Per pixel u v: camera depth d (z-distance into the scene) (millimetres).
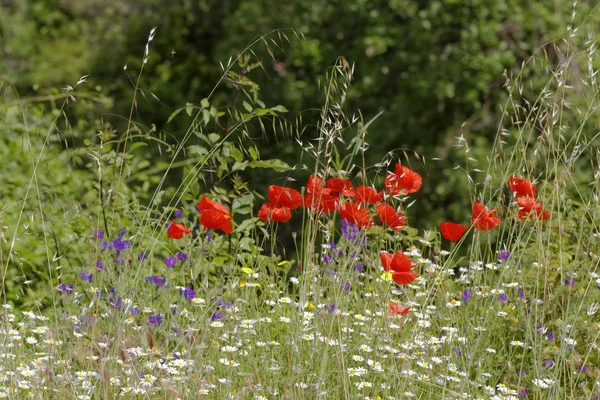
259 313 4965
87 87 18875
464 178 11625
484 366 4730
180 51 19188
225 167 5863
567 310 4531
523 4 12117
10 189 7336
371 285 5062
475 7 12195
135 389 4164
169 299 4934
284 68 14414
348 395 4207
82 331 4574
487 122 12094
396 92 13070
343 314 4621
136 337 4691
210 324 4598
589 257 5281
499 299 5020
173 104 17000
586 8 11883
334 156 12602
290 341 4562
